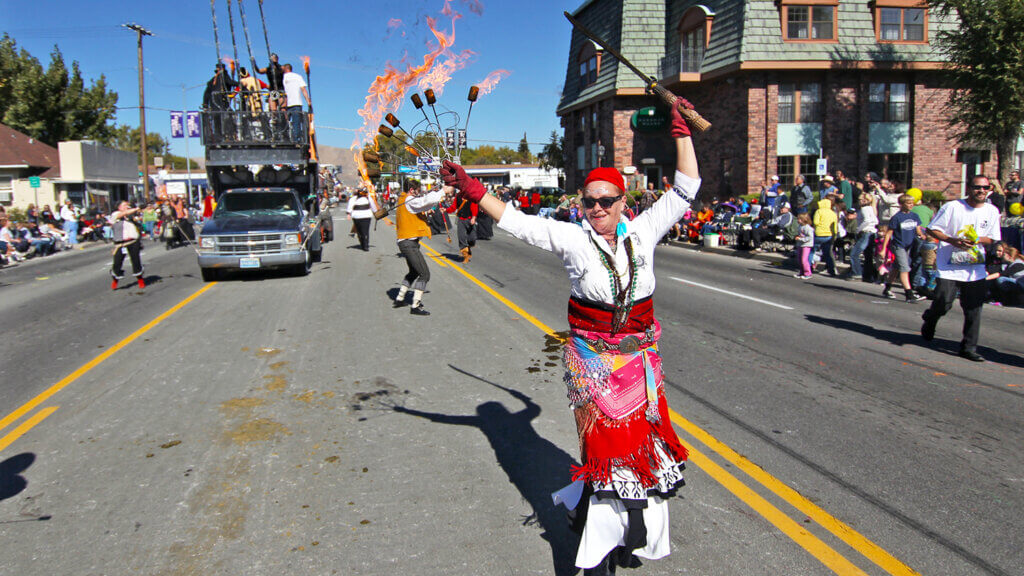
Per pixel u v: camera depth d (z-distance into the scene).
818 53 25.03
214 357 7.22
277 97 16.97
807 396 5.78
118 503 3.89
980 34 20.08
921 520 3.62
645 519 2.90
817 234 13.78
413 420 5.18
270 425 5.10
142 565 3.25
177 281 14.17
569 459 4.43
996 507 3.76
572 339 2.93
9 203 34.09
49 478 4.25
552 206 36.78
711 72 26.70
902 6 25.52
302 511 3.75
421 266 9.39
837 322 9.02
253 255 13.41
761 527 3.55
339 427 5.04
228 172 16.86
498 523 3.60
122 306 11.09
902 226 10.78
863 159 26.02
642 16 30.66
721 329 8.55
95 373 6.72
